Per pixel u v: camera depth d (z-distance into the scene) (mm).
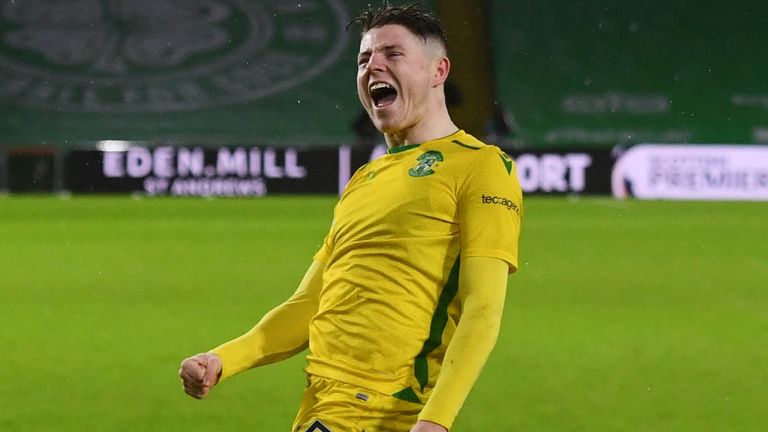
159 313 30359
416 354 9688
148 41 92875
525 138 86438
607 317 30188
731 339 27219
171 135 85562
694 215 60531
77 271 38531
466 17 81062
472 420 19500
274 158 69875
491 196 9617
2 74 89312
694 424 19391
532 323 29188
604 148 70438
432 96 10195
